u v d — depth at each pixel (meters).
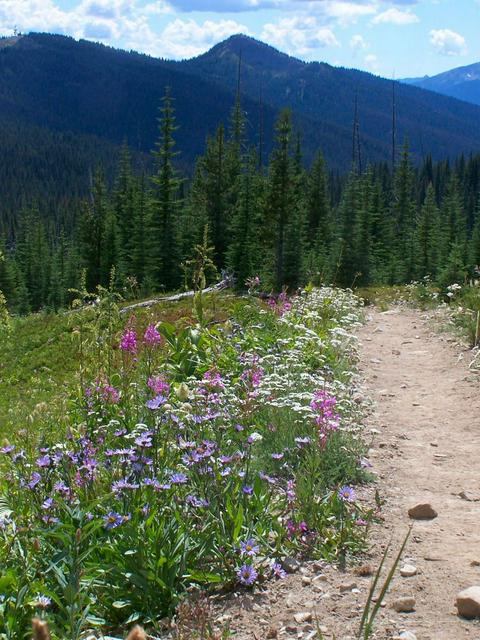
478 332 12.74
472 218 120.25
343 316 17.11
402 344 14.55
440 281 29.31
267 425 6.67
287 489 5.48
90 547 4.29
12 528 4.50
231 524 4.68
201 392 6.77
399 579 4.35
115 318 9.11
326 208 72.62
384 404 9.30
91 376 7.92
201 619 3.64
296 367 9.22
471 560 4.53
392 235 70.56
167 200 57.41
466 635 3.63
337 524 5.07
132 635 2.01
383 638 3.68
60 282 92.25
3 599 3.95
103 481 4.95
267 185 53.53
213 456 5.06
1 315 21.41
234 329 12.05
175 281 57.19
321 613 4.02
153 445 5.27
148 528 4.39
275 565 4.55
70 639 3.70
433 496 5.91
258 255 53.16
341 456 6.36
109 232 71.94
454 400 9.26
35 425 6.95
